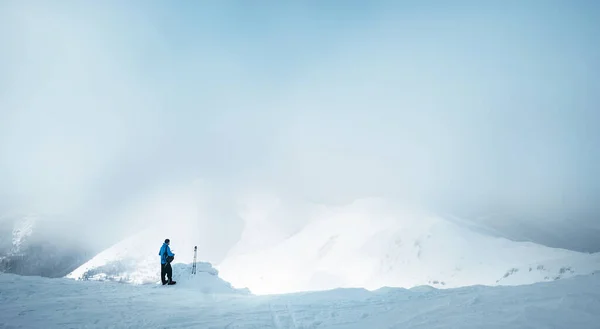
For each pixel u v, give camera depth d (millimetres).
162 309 9812
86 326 7938
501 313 5945
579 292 6219
